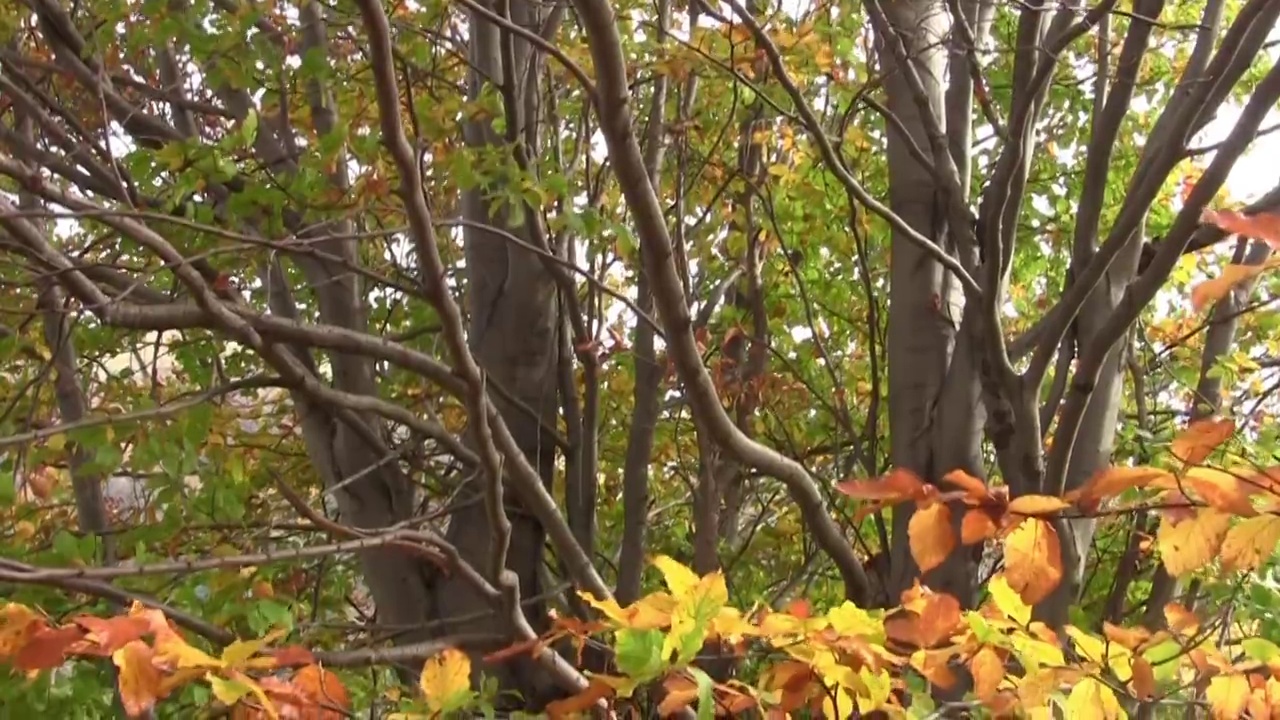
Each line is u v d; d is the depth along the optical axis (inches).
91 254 144.3
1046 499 63.1
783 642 69.4
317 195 125.6
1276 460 123.0
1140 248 127.6
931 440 135.3
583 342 160.1
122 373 160.6
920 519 65.6
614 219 173.0
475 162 129.1
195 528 114.8
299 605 123.5
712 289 220.5
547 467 160.7
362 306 153.0
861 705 70.2
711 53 146.2
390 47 75.5
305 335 102.4
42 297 118.2
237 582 104.7
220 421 144.5
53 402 159.8
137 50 138.3
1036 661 69.9
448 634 146.3
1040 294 235.8
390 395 167.6
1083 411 116.1
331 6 142.0
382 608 149.9
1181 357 199.2
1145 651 70.1
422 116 128.4
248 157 129.0
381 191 121.9
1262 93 101.2
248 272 174.4
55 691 91.0
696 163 184.4
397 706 109.3
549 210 156.6
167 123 152.3
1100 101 129.9
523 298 159.2
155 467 124.9
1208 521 59.7
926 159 133.1
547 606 151.6
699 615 62.9
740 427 182.4
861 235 186.2
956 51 127.5
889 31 133.7
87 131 139.1
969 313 132.6
